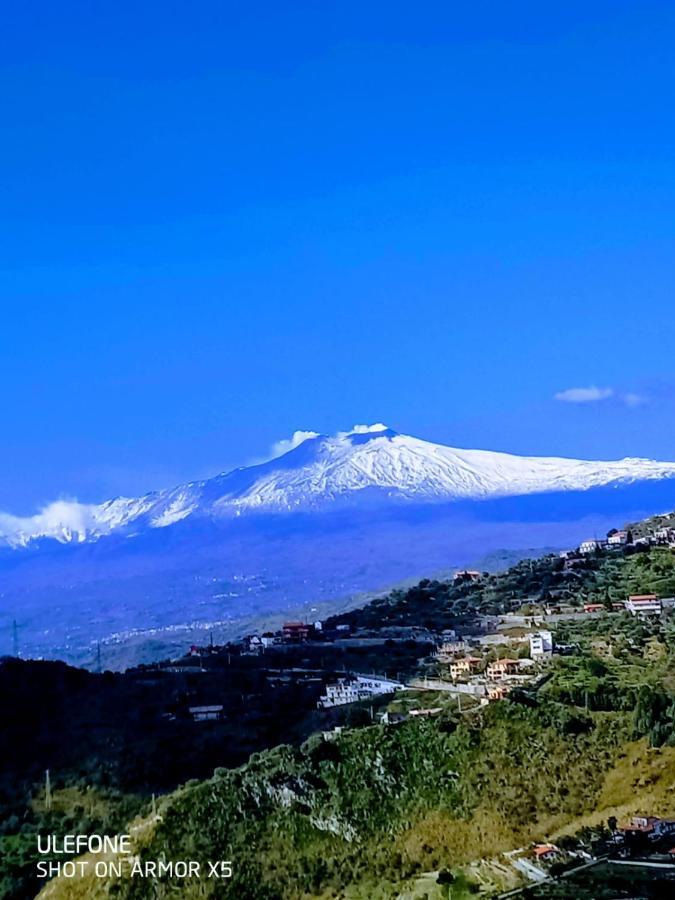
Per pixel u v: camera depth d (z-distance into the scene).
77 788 125.12
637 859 98.12
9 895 108.12
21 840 115.81
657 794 105.81
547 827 105.56
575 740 116.81
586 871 97.69
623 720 119.00
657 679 131.38
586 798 108.88
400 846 106.69
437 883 100.62
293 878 105.19
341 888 103.19
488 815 108.62
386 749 119.56
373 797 113.50
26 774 128.38
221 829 111.62
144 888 106.38
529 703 124.69
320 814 112.12
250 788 116.25
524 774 112.62
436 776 115.25
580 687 128.38
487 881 99.81
